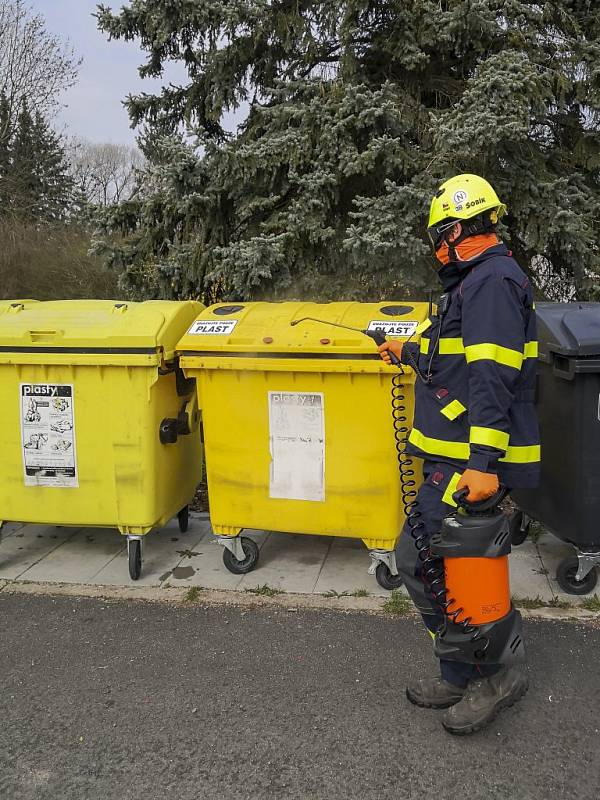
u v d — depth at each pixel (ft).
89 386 12.87
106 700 9.64
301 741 8.71
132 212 21.91
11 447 13.38
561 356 11.47
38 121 62.49
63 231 35.94
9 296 34.40
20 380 13.10
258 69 22.21
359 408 12.07
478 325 7.74
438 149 18.79
